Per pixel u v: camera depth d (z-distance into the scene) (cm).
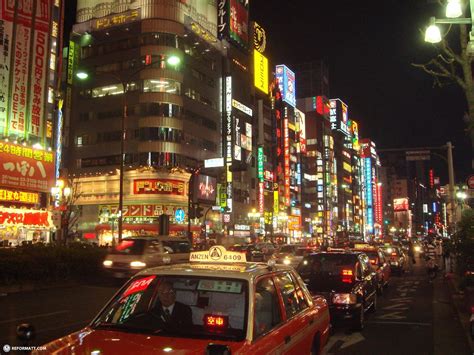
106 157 5719
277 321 470
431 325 1091
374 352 835
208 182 5747
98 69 5978
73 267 1805
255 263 523
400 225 16038
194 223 5550
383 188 18138
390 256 2525
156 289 475
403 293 1733
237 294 445
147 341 382
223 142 6594
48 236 3572
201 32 6225
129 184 5341
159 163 5406
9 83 3259
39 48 3475
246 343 383
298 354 491
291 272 582
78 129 5978
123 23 5841
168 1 5781
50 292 1590
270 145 8400
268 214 7988
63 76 6062
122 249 1753
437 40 897
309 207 11262
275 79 9200
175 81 5688
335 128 13612
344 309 985
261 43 8362
